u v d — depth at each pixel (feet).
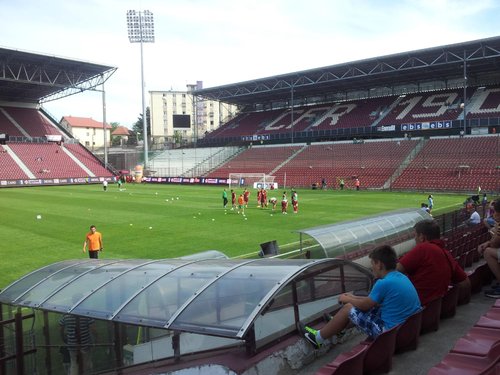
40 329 24.32
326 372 13.69
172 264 25.08
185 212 111.04
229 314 17.02
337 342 19.12
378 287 15.89
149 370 18.74
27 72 220.43
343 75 213.66
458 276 19.15
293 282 18.12
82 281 25.41
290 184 203.41
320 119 246.27
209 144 283.79
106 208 120.06
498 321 16.90
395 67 199.21
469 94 209.77
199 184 224.74
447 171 173.68
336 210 113.09
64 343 22.74
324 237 45.62
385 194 159.02
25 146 242.99
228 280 19.19
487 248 22.53
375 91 248.32
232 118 308.60
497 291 22.88
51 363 23.66
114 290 22.77
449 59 184.65
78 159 251.60
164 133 450.71
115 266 26.86
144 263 26.55
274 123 265.34
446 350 16.21
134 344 19.98
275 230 84.23
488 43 165.37
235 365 15.58
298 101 279.08
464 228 63.77
